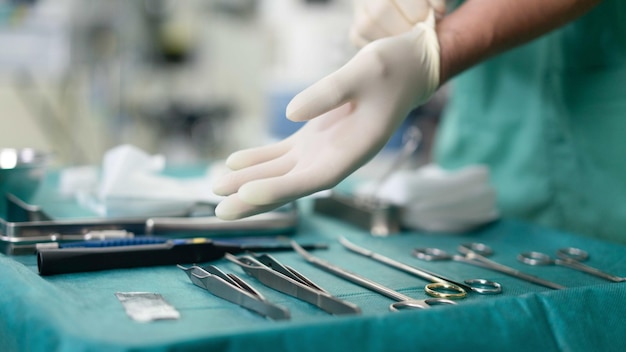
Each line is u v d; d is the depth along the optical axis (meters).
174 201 0.98
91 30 2.77
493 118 1.38
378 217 1.05
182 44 3.12
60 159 2.89
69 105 2.87
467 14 0.83
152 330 0.51
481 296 0.69
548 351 0.57
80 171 1.25
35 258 0.79
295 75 2.06
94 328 0.50
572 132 1.22
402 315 0.54
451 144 1.47
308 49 2.13
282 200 0.69
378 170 1.76
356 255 0.88
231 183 0.72
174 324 0.54
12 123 2.79
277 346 0.49
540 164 1.29
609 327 0.61
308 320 0.52
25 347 0.53
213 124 3.05
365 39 0.91
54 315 0.52
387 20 0.87
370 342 0.51
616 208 1.15
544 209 1.29
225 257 0.81
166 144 3.00
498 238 1.06
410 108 0.78
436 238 1.04
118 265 0.74
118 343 0.46
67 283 0.67
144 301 0.60
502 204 1.34
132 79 3.04
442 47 0.80
